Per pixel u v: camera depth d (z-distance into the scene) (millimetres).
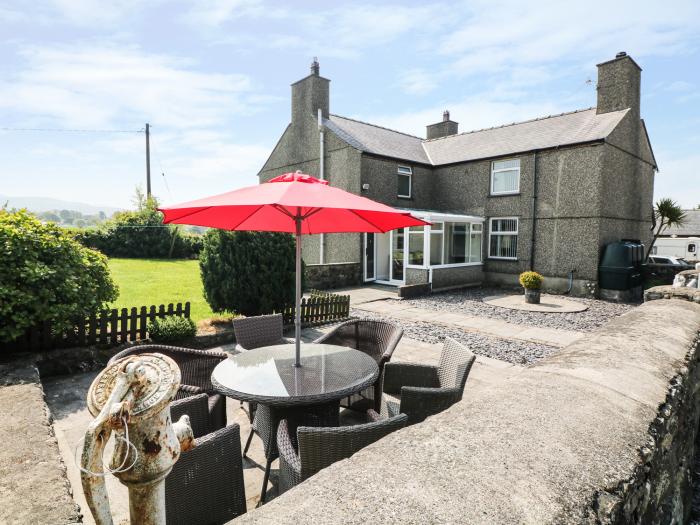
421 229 14156
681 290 5043
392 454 1185
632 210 15359
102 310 6035
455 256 15211
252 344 4812
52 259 5418
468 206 16781
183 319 6656
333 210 3676
